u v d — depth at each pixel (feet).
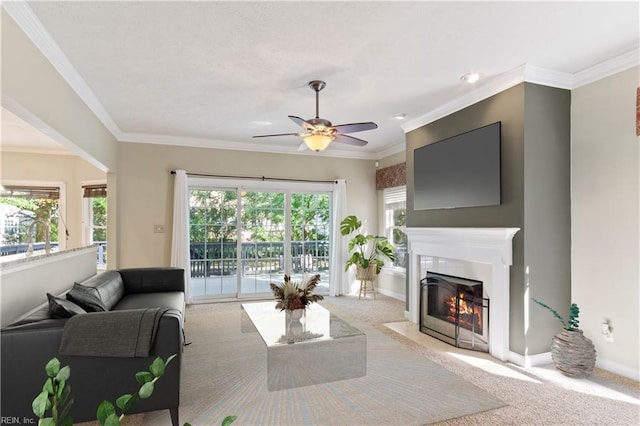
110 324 6.97
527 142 10.32
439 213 13.61
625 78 9.50
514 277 10.53
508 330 10.66
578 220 10.60
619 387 8.91
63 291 11.05
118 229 17.13
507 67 10.14
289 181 20.30
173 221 17.84
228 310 17.02
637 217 9.23
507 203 10.78
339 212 20.86
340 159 21.42
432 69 10.20
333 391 8.75
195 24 7.88
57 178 19.98
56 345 6.72
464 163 12.32
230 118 14.93
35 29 7.70
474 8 7.30
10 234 19.22
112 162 16.10
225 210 19.42
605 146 9.94
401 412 7.78
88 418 6.81
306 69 10.21
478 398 8.39
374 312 16.58
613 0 7.00
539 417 7.57
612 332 9.76
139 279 13.71
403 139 18.62
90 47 8.85
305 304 10.71
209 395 8.55
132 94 12.12
